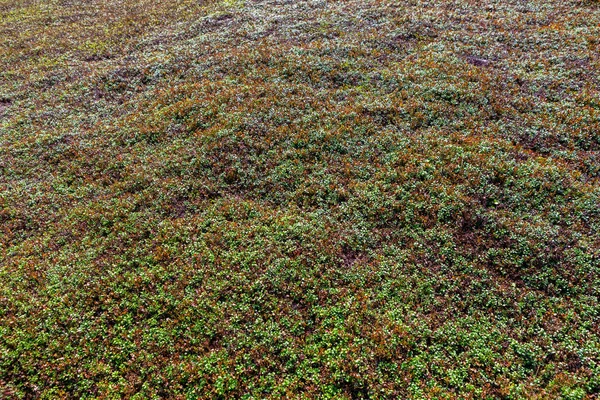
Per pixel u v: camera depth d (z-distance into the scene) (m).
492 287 16.53
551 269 16.81
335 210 20.52
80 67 38.22
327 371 14.34
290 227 19.58
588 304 15.67
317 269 17.75
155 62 36.56
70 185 24.08
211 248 19.12
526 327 15.29
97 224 20.97
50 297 17.33
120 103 32.09
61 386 14.48
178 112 28.48
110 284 17.61
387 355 14.54
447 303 16.19
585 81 26.83
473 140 23.12
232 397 13.84
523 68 29.11
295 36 38.34
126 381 14.48
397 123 25.33
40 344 15.58
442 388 13.55
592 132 22.95
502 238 18.17
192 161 23.97
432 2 41.19
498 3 39.47
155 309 16.62
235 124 26.25
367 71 30.95
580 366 14.00
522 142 23.19
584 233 18.09
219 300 16.94
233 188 22.56
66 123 30.02
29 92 34.84
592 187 19.84
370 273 17.45
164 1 53.75
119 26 47.03
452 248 18.08
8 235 20.88
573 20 34.00
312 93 28.86
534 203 19.48
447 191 20.27
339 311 16.12
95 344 15.55
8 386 14.31
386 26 37.19
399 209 20.05
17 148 27.41
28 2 57.62
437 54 31.50
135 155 25.52
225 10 47.81
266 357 14.84
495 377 13.92
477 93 26.62
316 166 22.94
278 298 16.86
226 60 35.03
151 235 20.03
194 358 15.02
